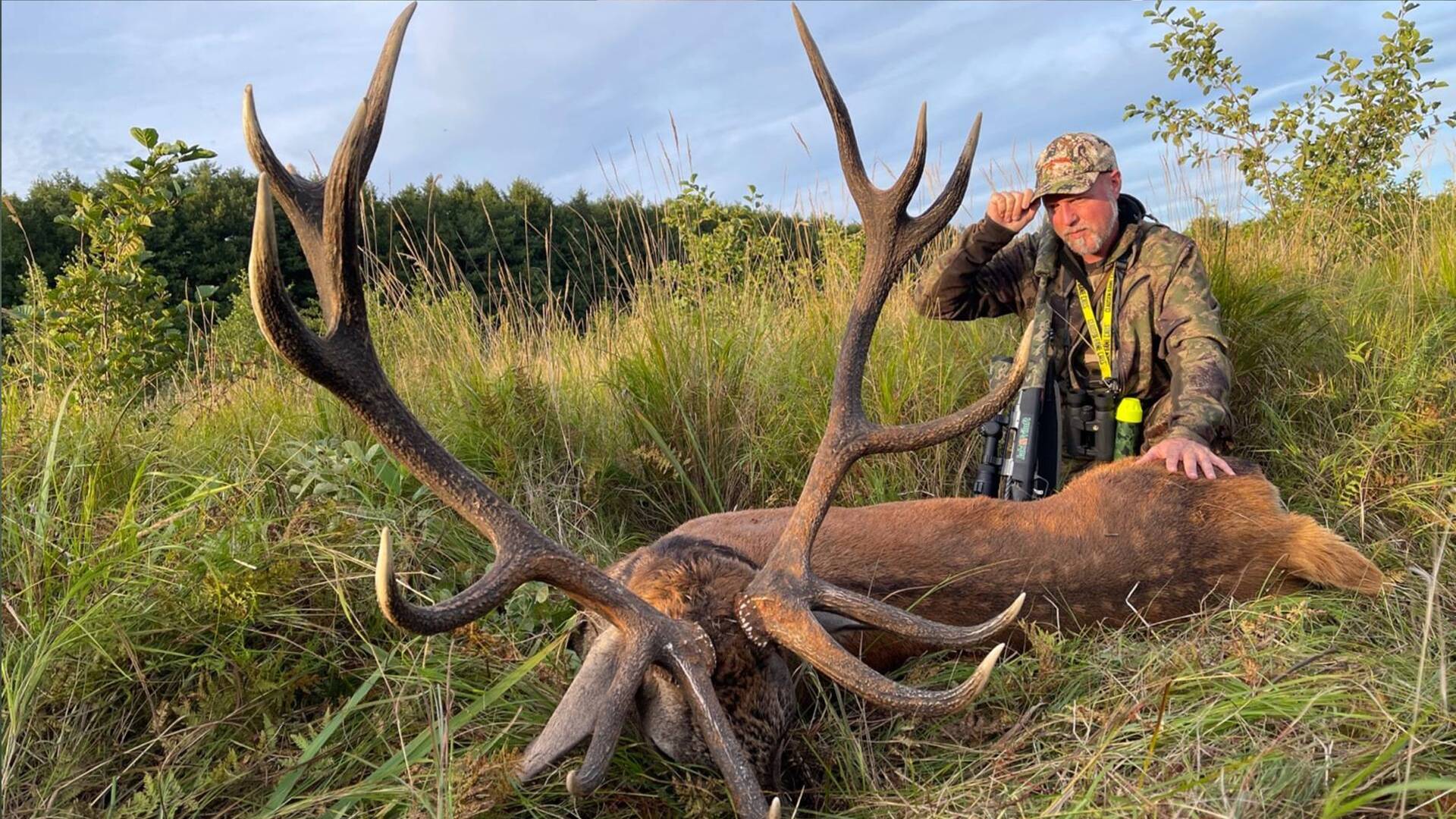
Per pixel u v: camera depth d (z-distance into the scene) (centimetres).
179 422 443
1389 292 535
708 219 697
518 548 236
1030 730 248
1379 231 734
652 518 417
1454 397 396
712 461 432
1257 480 319
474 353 491
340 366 226
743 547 309
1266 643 261
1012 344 491
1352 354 418
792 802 241
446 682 268
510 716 267
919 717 258
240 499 334
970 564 300
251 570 286
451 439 421
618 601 235
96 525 310
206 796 244
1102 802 215
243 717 265
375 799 239
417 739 245
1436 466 369
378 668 277
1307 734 218
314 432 420
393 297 570
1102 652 278
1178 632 292
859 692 231
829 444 273
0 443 343
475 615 224
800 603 244
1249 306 464
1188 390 360
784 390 463
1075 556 300
